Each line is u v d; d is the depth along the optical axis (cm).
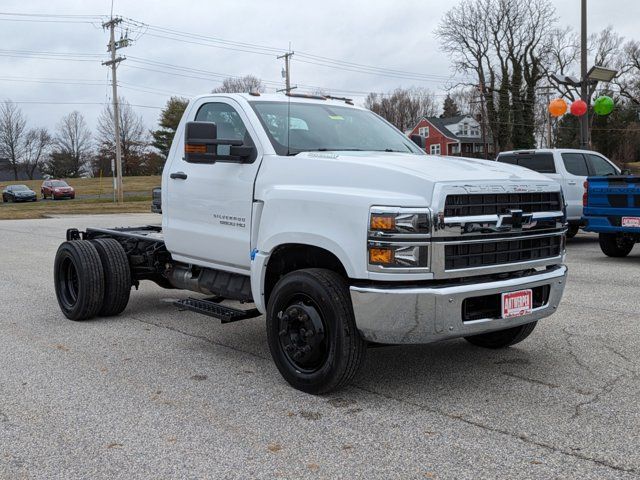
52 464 337
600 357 521
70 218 2841
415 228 386
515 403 418
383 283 399
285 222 448
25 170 10750
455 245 399
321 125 530
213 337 609
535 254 448
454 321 399
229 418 398
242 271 515
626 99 5938
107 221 2497
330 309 414
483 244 414
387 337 400
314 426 383
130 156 9906
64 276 701
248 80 5969
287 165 467
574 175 1368
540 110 6169
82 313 666
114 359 533
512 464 329
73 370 502
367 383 462
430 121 8400
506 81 5916
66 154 10650
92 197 5341
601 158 1437
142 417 400
